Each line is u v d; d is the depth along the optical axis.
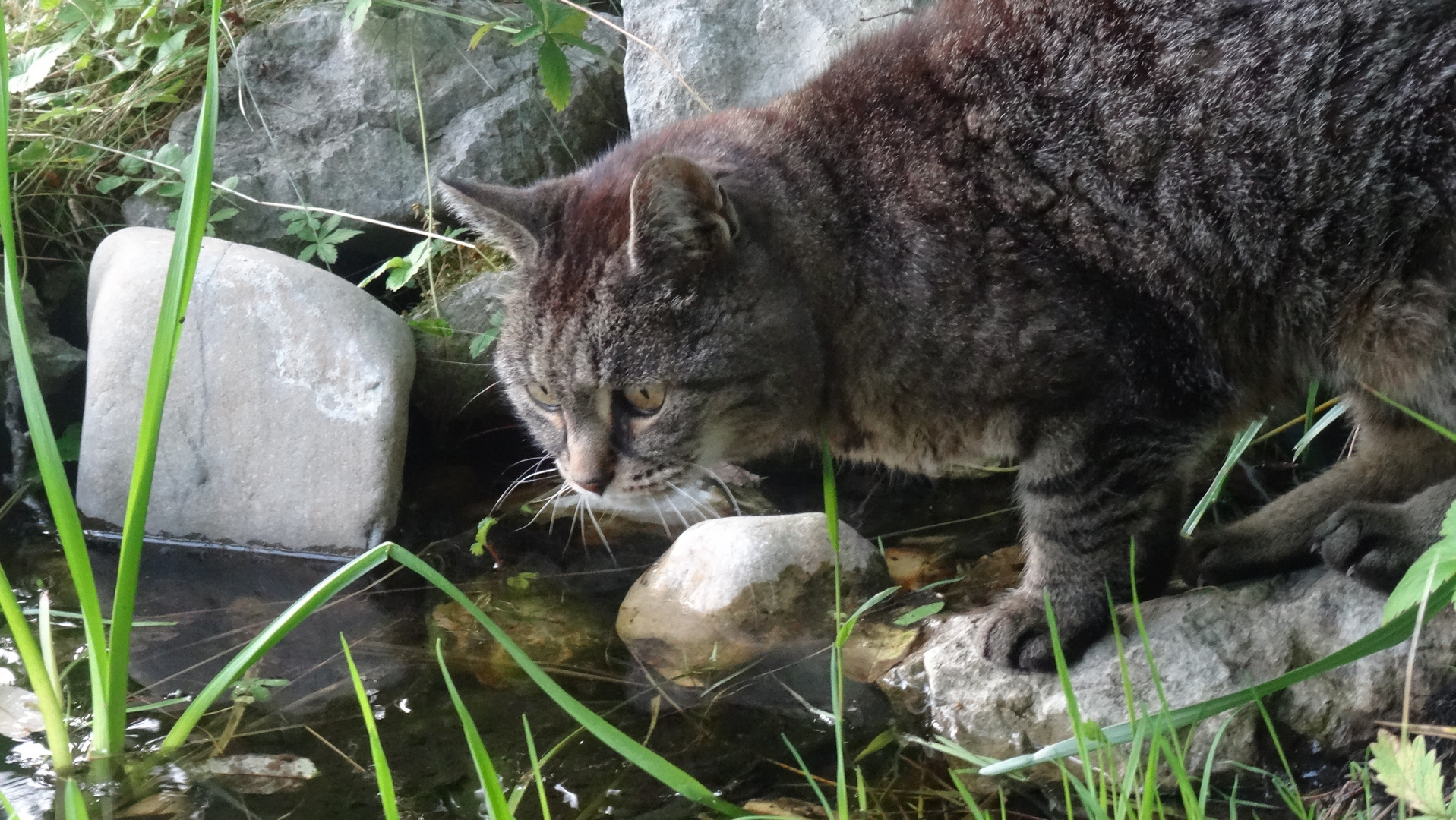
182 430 3.12
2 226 1.97
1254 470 3.29
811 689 2.45
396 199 3.81
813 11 3.56
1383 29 2.20
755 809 2.07
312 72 3.91
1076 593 2.40
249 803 2.10
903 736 2.30
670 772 1.80
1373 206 2.22
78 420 3.57
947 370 2.33
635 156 2.54
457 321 3.53
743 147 2.46
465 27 3.95
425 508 3.28
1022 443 2.37
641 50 3.67
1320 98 2.22
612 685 2.47
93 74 4.09
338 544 3.09
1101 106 2.30
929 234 2.30
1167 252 2.27
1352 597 2.29
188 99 4.05
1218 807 2.07
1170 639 2.31
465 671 2.53
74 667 2.55
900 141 2.38
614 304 2.31
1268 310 2.35
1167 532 2.51
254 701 2.42
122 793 2.12
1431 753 1.50
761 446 2.56
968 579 2.83
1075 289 2.26
